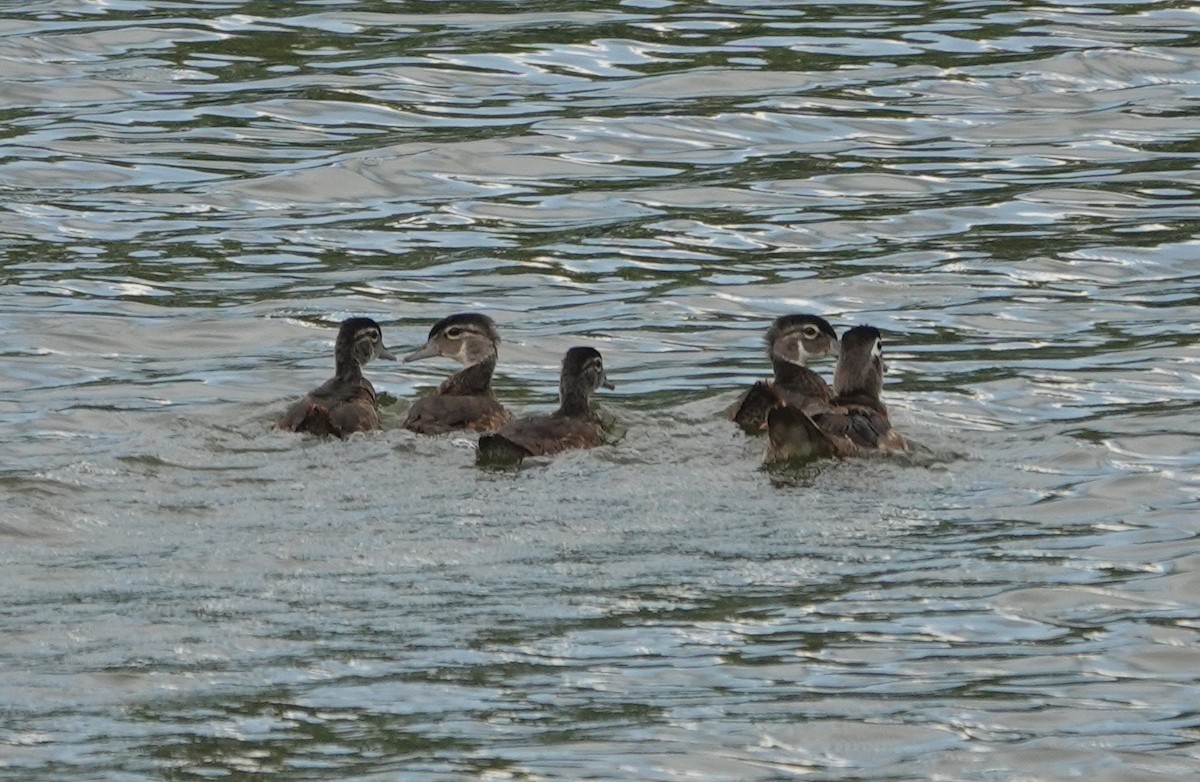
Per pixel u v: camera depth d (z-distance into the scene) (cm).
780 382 1984
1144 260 2431
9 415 1862
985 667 1326
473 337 1938
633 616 1392
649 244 2495
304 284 2334
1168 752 1208
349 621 1372
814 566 1494
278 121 2914
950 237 2523
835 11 3484
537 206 2633
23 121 2883
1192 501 1648
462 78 3117
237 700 1252
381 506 1593
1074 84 3120
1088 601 1434
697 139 2886
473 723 1228
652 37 3316
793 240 2512
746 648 1347
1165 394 1969
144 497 1594
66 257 2397
